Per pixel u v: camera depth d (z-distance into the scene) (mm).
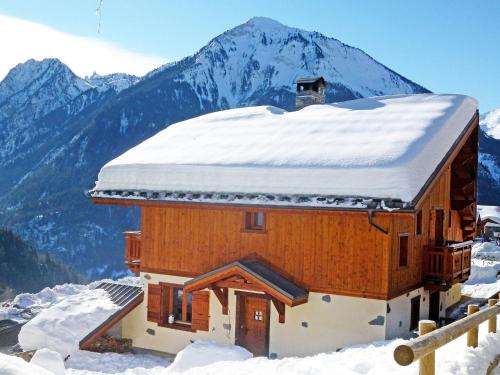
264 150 15586
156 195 15734
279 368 9375
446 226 18078
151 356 16109
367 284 13656
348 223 13938
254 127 17969
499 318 9836
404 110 16719
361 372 7836
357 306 13758
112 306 16594
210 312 15578
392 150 13711
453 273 15516
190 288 14945
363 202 12727
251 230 15180
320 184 13539
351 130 15789
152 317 16578
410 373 6629
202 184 15273
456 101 16828
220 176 15039
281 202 13648
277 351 14594
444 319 17328
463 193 18672
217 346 13281
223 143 17016
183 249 16188
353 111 17625
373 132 15281
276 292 13719
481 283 25031
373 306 13578
